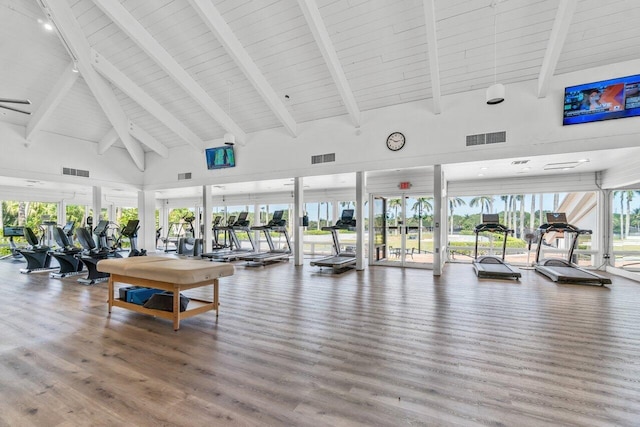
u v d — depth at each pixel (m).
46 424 1.76
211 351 2.73
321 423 1.76
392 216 8.81
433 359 2.56
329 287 5.33
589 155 5.52
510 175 7.96
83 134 8.94
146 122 8.87
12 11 5.32
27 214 11.57
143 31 5.54
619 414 1.84
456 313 3.82
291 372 2.35
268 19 5.12
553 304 4.23
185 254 9.98
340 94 6.20
